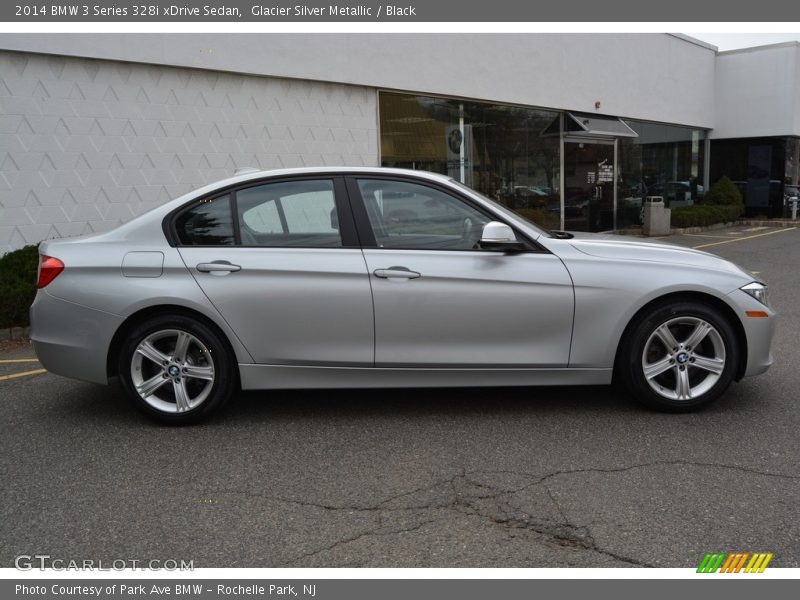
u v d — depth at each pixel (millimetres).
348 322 4531
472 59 13578
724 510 3402
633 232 18578
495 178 14617
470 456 4098
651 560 3000
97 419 4859
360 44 11578
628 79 18328
